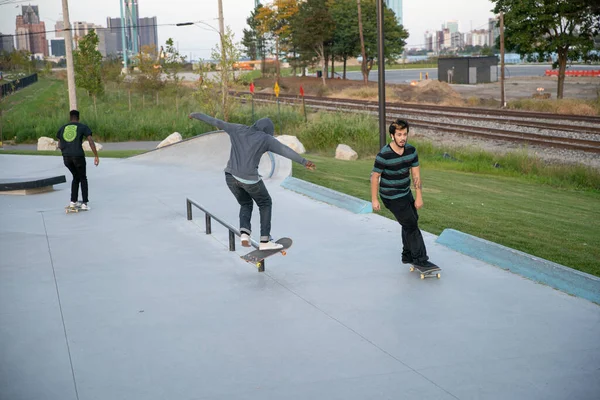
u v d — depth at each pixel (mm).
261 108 35750
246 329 5156
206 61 33156
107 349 4793
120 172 14828
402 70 135750
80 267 7102
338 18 79562
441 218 9852
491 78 79375
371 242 7906
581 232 9523
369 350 4676
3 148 29094
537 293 5852
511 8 47281
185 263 7188
